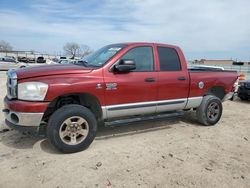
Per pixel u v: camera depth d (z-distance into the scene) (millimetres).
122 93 4586
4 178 3346
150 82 4906
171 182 3354
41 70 4094
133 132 5398
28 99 3869
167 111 5523
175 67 5406
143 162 3916
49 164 3764
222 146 4758
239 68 24531
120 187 3199
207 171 3697
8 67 29094
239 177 3559
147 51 5008
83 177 3412
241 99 10766
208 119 6027
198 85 5754
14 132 5113
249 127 6160
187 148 4570
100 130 5465
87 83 4199
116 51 4699
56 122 3994
